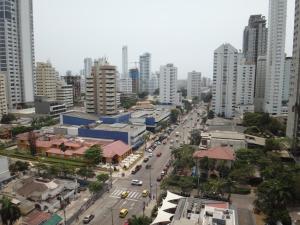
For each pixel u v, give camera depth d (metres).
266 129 142.75
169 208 58.66
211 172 87.56
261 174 81.31
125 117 163.12
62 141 119.75
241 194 76.69
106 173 87.81
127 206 70.75
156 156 115.00
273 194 59.91
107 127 135.12
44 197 68.06
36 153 114.69
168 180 80.12
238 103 199.00
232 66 196.62
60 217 61.56
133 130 127.38
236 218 49.53
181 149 98.12
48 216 61.44
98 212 67.69
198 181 78.00
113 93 175.25
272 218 58.31
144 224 54.41
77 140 122.88
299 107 106.19
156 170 97.81
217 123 154.25
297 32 109.50
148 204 71.56
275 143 107.44
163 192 76.75
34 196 67.56
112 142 120.19
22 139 124.19
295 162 98.06
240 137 110.38
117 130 127.25
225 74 199.12
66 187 75.75
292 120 112.25
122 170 97.81
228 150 92.38
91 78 176.62
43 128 153.38
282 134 141.38
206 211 50.72
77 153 107.25
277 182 63.28
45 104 197.25
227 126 141.38
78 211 65.94
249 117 153.00
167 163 105.25
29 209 63.47
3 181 82.75
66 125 158.00
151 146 128.75
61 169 86.06
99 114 175.75
